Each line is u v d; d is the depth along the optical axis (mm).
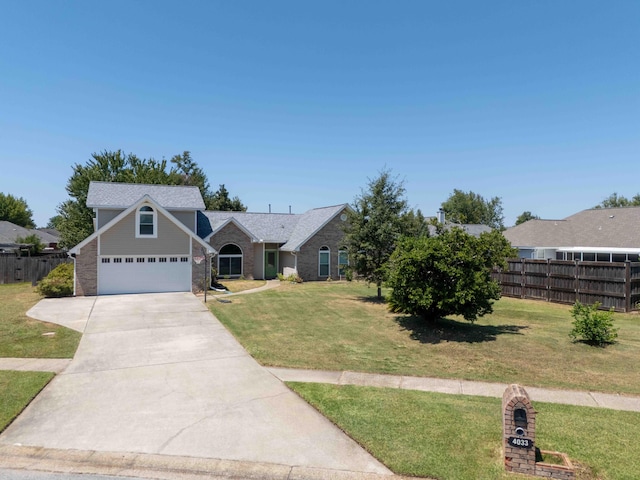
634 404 7523
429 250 12344
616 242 26375
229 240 29156
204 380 9047
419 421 6742
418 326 13820
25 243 38625
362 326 14359
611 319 11531
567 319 15422
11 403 7703
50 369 9766
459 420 6750
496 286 12867
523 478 5137
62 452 6062
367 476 5348
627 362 9961
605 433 6246
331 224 30141
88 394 8281
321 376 9266
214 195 60281
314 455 5875
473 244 12688
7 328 13914
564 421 6684
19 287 25859
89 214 37125
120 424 6930
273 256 31922
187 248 23438
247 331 13688
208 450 6059
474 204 66625
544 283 20141
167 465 5695
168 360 10523
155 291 22938
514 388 5707
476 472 5281
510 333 12914
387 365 10055
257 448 6094
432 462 5527
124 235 22312
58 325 14453
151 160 44000
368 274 19141
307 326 14406
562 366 9758
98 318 15695
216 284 25891
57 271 22969
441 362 10234
